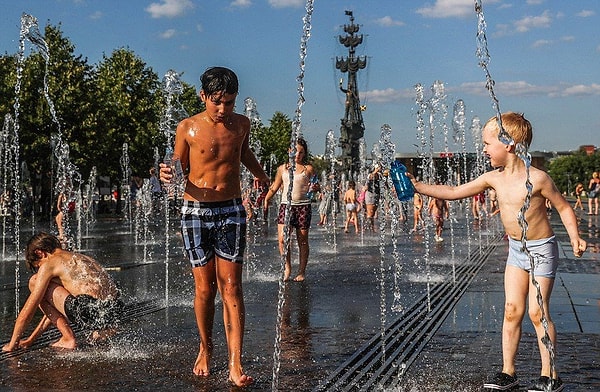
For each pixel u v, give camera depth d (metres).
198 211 4.55
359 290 8.37
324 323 6.26
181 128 4.62
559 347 5.23
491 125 4.45
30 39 11.70
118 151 38.56
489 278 9.39
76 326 6.16
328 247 15.43
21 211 32.16
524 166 4.39
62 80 32.66
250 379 4.34
